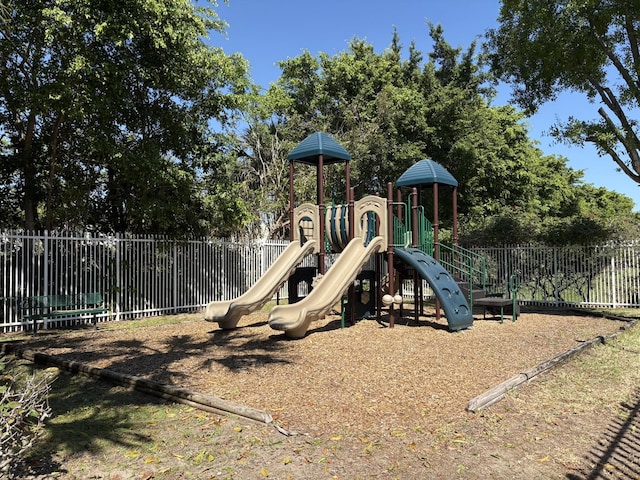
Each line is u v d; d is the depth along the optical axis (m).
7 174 13.75
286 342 9.27
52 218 14.07
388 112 23.73
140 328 11.68
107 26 11.00
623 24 12.70
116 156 12.09
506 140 30.52
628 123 13.39
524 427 4.81
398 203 12.62
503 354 8.09
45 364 7.72
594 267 15.98
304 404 5.48
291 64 27.50
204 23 13.95
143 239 14.04
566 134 13.88
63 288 12.36
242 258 17.23
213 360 7.77
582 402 5.61
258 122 23.22
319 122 25.17
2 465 3.52
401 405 5.44
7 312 11.45
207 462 4.05
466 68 26.28
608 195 47.28
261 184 23.39
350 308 11.72
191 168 15.36
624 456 4.14
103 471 3.91
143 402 5.71
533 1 13.25
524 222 18.06
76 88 11.44
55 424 5.01
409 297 20.17
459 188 25.42
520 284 17.44
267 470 3.87
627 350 8.53
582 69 13.36
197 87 14.40
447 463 4.00
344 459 4.07
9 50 11.07
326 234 12.87
